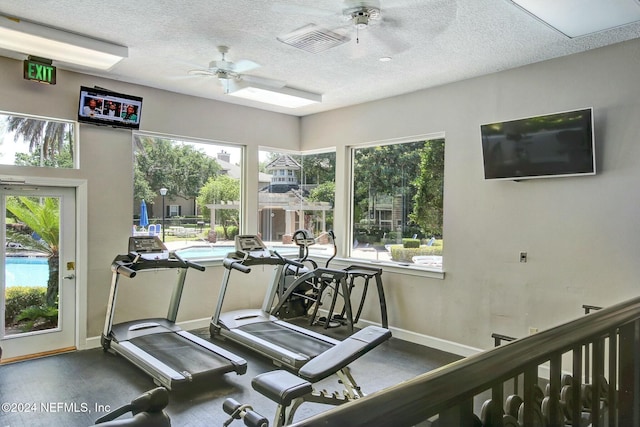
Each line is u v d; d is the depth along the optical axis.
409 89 4.97
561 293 3.87
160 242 4.75
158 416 1.10
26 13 3.12
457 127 4.64
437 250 4.94
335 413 0.73
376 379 3.98
